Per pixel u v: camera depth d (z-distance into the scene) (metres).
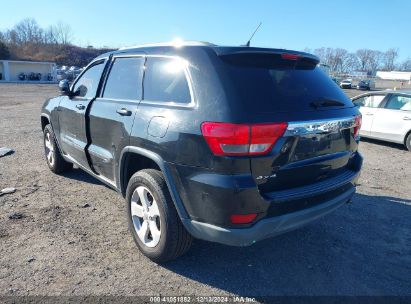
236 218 2.60
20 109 16.50
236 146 2.53
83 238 3.70
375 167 7.14
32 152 7.29
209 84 2.75
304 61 3.26
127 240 3.69
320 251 3.60
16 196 4.78
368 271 3.27
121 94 3.72
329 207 3.06
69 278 3.03
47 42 101.06
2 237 3.67
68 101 4.79
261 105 2.68
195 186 2.72
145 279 3.06
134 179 3.30
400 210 4.70
